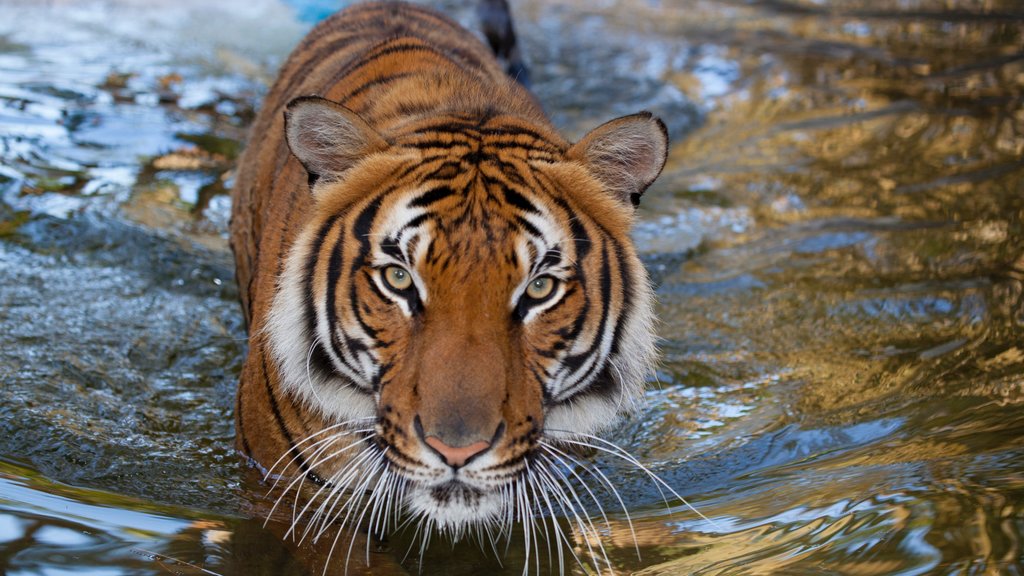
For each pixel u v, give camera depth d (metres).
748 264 8.27
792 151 10.58
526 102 5.84
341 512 5.18
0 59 11.88
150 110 10.83
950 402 6.06
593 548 4.90
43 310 7.14
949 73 12.77
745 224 9.02
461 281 4.57
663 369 6.87
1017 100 11.62
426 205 4.72
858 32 14.77
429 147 4.97
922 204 9.09
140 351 6.89
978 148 10.28
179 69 12.16
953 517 4.67
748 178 9.95
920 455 5.43
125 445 5.82
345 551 4.87
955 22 14.95
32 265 7.70
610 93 12.19
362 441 5.04
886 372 6.61
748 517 5.05
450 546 4.96
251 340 5.57
